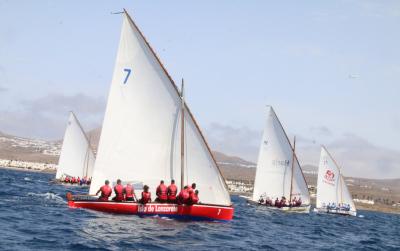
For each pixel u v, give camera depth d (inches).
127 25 1199.6
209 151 1222.3
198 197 1238.3
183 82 1214.9
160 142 1218.0
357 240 1510.8
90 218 1115.9
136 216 1175.0
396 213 6353.3
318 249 1139.9
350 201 3014.3
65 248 808.9
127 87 1208.2
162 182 1182.9
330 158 2967.5
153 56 1195.9
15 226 973.2
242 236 1149.7
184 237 997.8
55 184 3265.3
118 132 1208.2
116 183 1214.9
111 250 823.1
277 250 1020.5
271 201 2495.1
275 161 2513.5
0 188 2105.1
